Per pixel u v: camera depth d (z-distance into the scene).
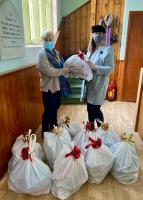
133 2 3.54
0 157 1.68
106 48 2.06
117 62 4.02
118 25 3.88
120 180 1.63
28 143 1.66
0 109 1.63
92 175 1.59
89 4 4.36
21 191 1.49
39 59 2.06
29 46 2.46
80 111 3.48
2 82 1.63
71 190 1.48
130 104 3.98
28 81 2.28
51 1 3.89
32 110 2.48
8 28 1.75
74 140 1.95
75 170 1.46
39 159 1.63
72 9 4.52
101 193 1.53
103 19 3.85
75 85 4.04
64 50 4.77
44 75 2.15
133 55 3.87
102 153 1.61
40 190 1.47
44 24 3.55
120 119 3.11
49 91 2.21
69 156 1.49
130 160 1.64
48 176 1.49
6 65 1.78
